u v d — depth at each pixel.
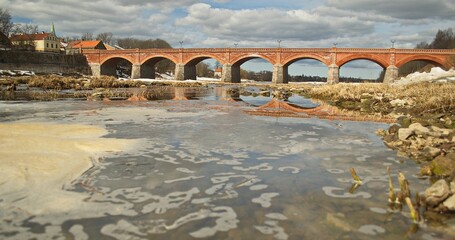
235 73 104.12
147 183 8.65
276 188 8.51
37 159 9.97
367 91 38.00
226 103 33.84
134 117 21.12
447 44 143.62
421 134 13.70
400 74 127.00
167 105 30.16
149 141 13.71
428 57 77.12
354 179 9.11
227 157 11.50
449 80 40.69
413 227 6.32
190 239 5.83
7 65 84.31
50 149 11.29
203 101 36.06
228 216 6.81
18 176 8.47
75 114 21.92
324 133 16.56
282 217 6.78
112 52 110.31
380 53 81.38
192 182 8.84
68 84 50.25
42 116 20.67
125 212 6.88
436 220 6.62
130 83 63.38
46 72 95.50
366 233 6.10
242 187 8.55
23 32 145.38
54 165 9.55
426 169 9.70
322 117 22.81
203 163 10.69
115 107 26.95
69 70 104.94
